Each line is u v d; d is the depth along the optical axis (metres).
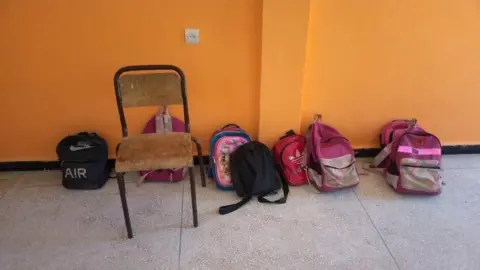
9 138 2.31
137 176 2.36
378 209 2.10
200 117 2.38
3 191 2.21
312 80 2.35
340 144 2.26
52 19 2.03
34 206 2.09
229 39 2.18
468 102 2.50
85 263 1.73
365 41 2.26
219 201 2.15
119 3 2.03
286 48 2.17
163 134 1.92
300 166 2.30
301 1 2.05
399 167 2.18
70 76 2.18
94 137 2.24
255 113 2.40
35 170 2.41
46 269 1.69
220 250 1.80
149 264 1.72
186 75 2.25
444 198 2.20
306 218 2.02
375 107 2.47
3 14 1.98
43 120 2.28
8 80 2.15
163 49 2.17
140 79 1.89
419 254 1.79
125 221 1.84
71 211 2.06
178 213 2.05
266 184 2.12
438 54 2.34
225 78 2.28
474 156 2.65
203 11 2.09
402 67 2.36
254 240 1.87
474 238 1.90
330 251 1.80
